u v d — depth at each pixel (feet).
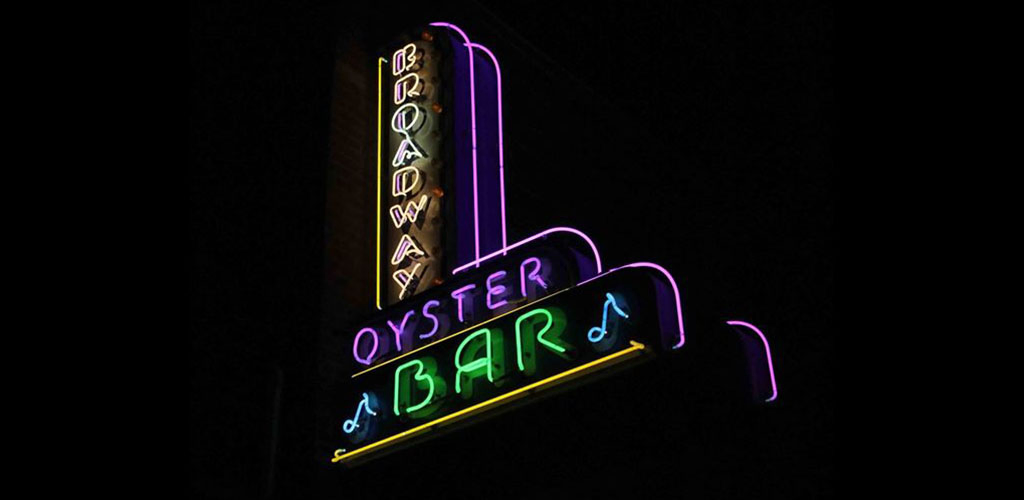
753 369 20.89
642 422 18.93
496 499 19.72
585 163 29.30
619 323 18.33
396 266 23.32
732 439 25.55
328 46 26.18
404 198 24.00
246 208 22.30
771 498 26.16
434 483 19.94
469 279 20.90
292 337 21.72
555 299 19.15
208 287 20.65
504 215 23.32
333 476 20.99
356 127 25.88
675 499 24.47
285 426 20.65
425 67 25.61
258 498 19.35
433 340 20.81
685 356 18.39
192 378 19.45
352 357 22.03
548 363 18.79
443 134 24.40
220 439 19.38
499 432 19.65
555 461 19.52
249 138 23.16
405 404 20.07
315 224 23.31
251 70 23.97
